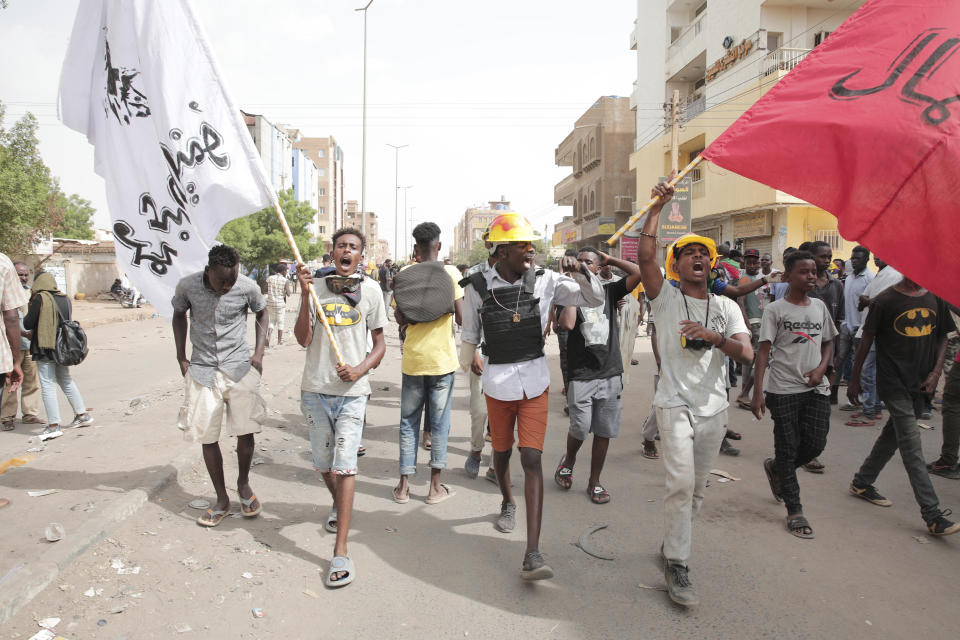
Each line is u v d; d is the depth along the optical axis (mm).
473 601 3219
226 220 4051
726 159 3328
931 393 4223
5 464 5023
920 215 2891
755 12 19906
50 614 2975
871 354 6898
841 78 3227
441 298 4602
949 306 4293
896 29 3172
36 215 18250
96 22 4199
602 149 36031
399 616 3070
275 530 4062
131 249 4230
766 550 3809
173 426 6176
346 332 3756
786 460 4168
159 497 4461
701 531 4090
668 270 3631
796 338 4184
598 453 4613
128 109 4160
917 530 4105
